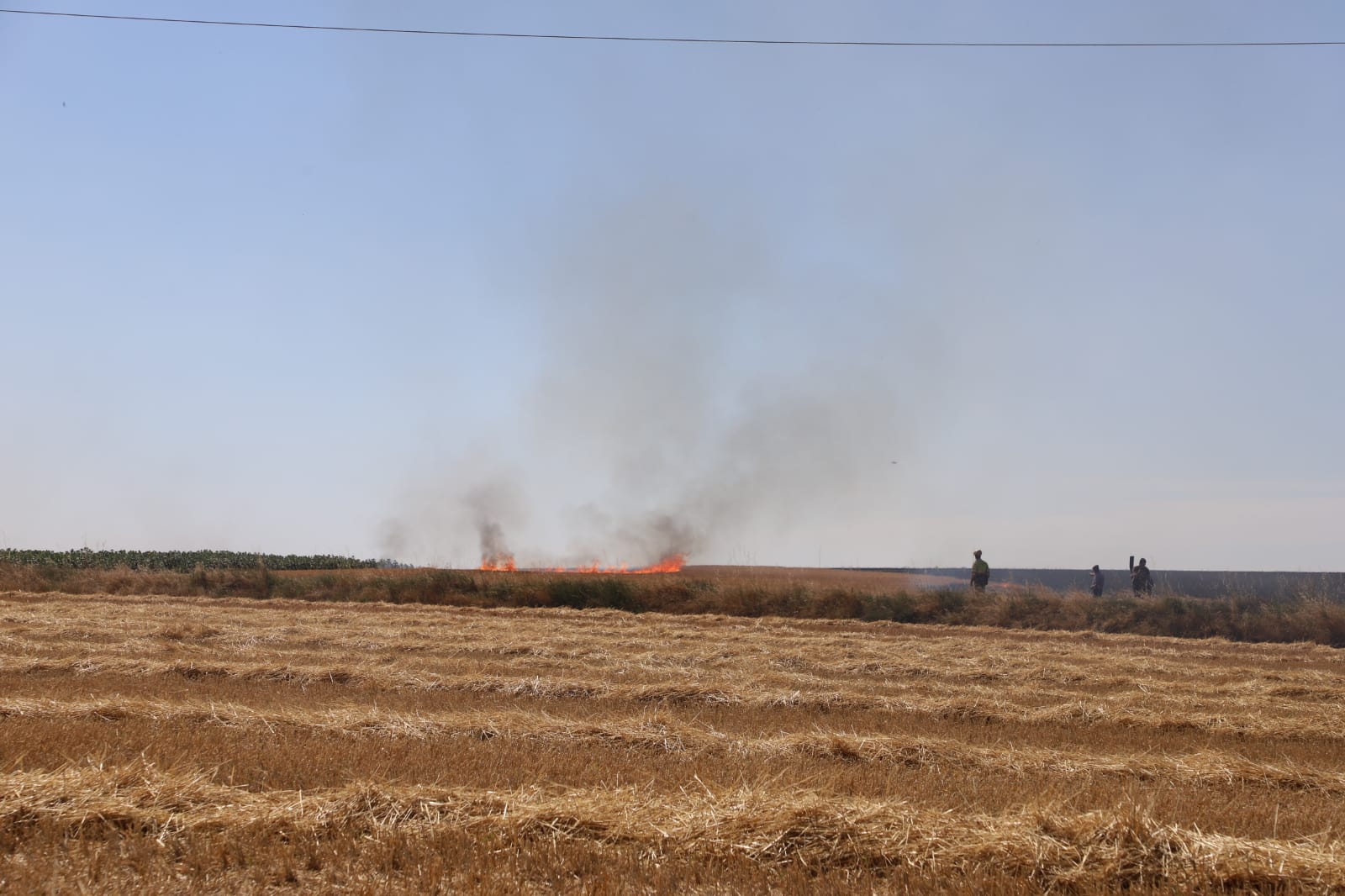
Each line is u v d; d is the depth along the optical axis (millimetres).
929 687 16984
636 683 16734
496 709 13836
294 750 10344
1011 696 16438
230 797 8609
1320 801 10242
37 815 8047
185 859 7332
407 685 15930
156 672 16578
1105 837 7828
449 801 8594
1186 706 15750
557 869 7336
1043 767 11273
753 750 11461
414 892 6812
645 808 8484
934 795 9422
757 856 7684
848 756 11492
